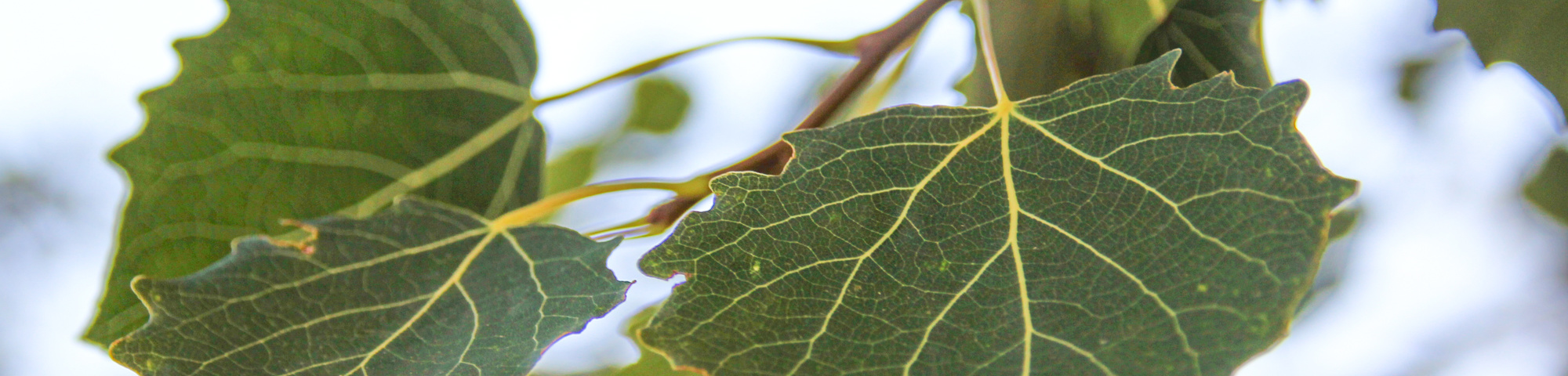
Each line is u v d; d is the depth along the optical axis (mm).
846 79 291
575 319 260
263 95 293
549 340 260
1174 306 245
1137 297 246
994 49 278
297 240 296
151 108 289
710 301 252
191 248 292
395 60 298
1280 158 246
